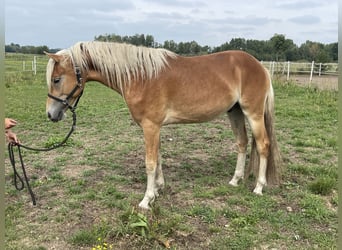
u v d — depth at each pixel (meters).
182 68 4.02
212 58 4.27
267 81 4.40
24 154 6.09
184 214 3.90
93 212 3.97
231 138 7.25
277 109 10.30
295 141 6.79
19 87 15.59
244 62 4.30
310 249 3.26
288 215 3.89
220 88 4.13
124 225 3.51
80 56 3.92
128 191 4.56
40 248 3.28
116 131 7.88
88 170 5.31
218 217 3.85
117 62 3.89
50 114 3.96
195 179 4.97
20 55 38.44
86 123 8.70
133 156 6.05
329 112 9.91
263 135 4.41
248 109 4.34
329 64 22.55
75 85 3.96
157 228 3.46
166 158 5.95
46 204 4.18
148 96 3.88
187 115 4.12
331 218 3.84
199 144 6.79
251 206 4.10
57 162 5.69
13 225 3.70
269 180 4.61
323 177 4.77
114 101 12.38
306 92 13.91
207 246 3.32
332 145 6.68
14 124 3.82
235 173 4.76
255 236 3.47
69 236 3.48
